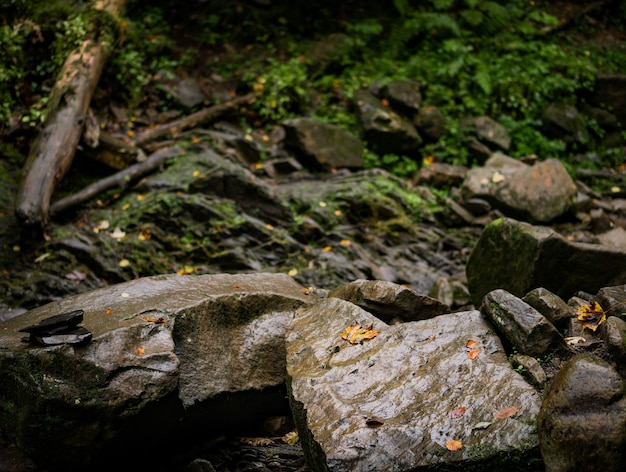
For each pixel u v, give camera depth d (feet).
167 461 11.54
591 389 8.35
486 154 26.08
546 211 22.89
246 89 26.76
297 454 11.39
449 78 28.22
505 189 23.36
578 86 29.12
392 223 22.24
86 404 10.15
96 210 20.84
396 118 25.76
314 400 9.88
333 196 22.30
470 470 8.64
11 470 10.44
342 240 21.27
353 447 8.82
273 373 12.19
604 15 34.04
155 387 10.44
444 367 10.09
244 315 12.37
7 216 19.54
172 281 13.03
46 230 19.72
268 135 25.49
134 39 26.30
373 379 10.15
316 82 27.43
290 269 20.08
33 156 20.02
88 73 22.16
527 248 13.60
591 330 10.43
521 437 8.64
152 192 21.43
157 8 28.81
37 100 22.88
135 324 10.91
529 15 32.42
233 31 28.89
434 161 25.95
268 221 21.34
